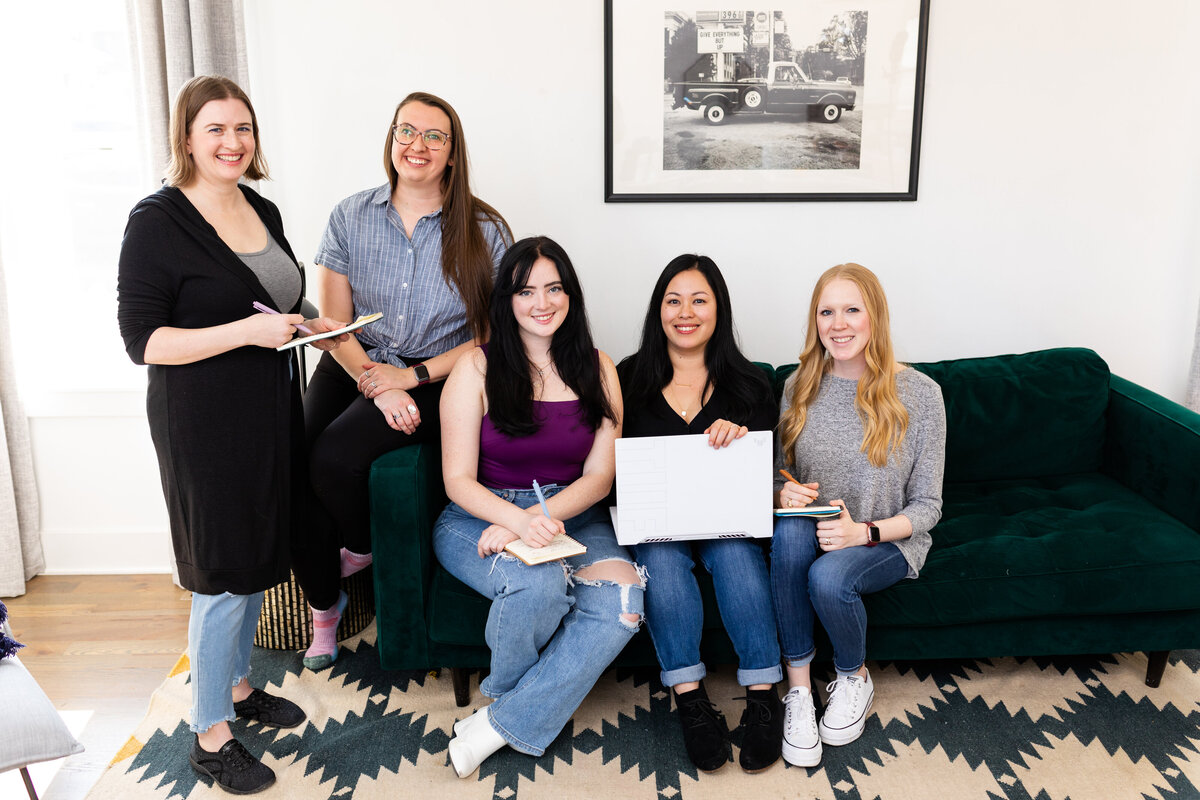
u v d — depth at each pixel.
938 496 1.97
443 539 1.93
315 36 2.42
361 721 1.99
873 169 2.54
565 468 1.99
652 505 1.87
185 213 1.61
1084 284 2.66
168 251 1.59
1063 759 1.83
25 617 2.47
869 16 2.43
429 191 2.09
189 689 2.12
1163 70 2.52
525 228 2.57
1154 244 2.63
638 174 2.52
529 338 1.94
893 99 2.49
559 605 1.79
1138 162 2.58
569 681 1.78
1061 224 2.62
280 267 1.79
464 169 2.07
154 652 2.30
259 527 1.70
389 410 1.98
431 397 2.12
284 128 2.48
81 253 2.63
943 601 1.93
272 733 1.94
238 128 1.65
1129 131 2.56
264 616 2.25
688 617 1.86
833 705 1.89
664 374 2.07
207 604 1.72
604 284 2.62
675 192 2.53
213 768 1.77
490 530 1.83
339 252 2.11
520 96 2.47
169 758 1.87
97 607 2.53
